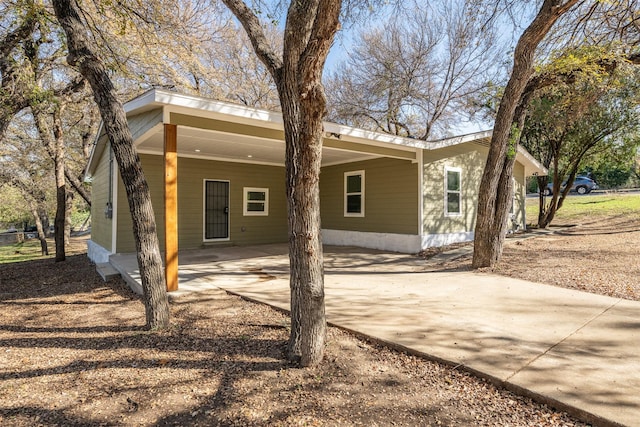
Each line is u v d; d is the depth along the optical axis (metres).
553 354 3.02
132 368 3.08
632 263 6.38
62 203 10.90
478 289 5.23
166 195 5.20
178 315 4.38
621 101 11.19
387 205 10.00
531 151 14.42
